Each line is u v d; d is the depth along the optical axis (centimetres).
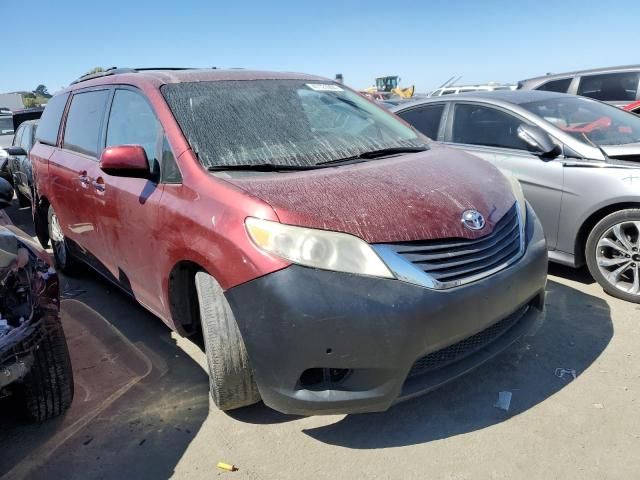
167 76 343
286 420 277
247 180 262
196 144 288
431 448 251
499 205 276
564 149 417
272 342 227
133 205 313
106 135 374
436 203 254
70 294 466
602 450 241
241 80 353
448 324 232
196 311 304
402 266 228
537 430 257
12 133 1268
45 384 265
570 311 376
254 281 229
